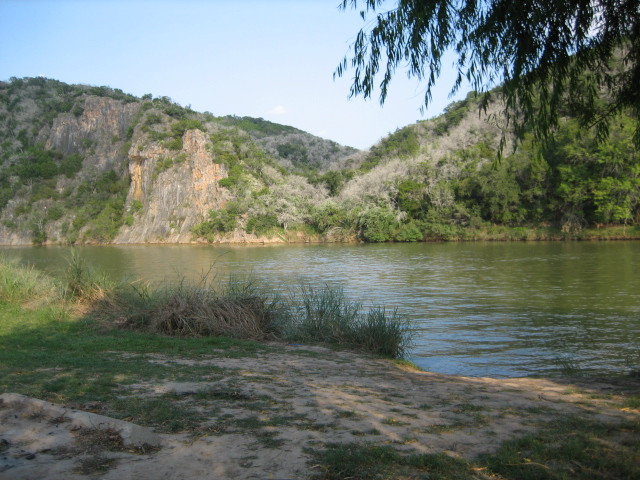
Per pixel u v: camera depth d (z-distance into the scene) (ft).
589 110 22.50
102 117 427.33
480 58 20.83
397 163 238.68
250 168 278.46
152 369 23.45
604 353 32.94
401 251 147.54
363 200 224.33
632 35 20.15
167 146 298.56
